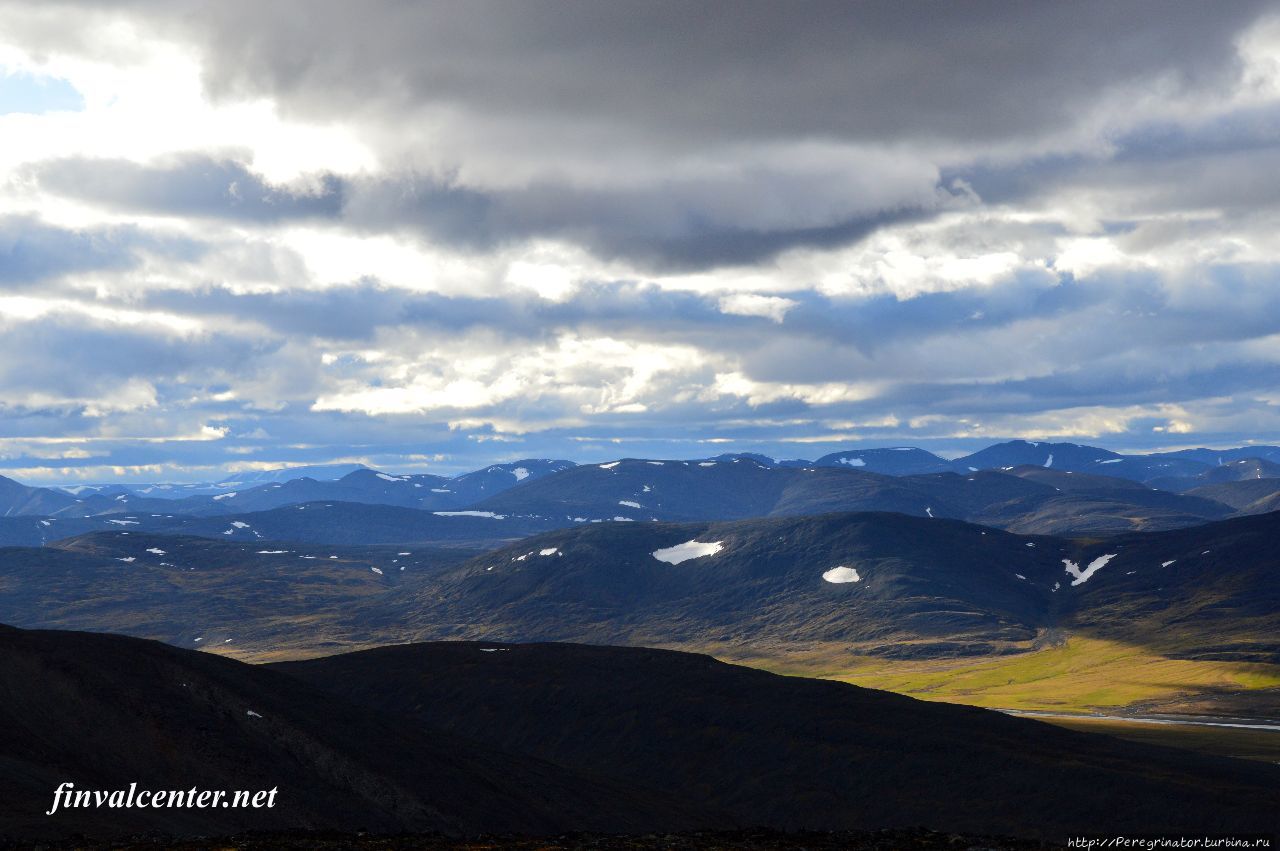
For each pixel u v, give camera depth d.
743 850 46.25
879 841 49.22
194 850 46.19
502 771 111.00
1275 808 102.75
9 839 57.28
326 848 46.41
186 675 100.56
